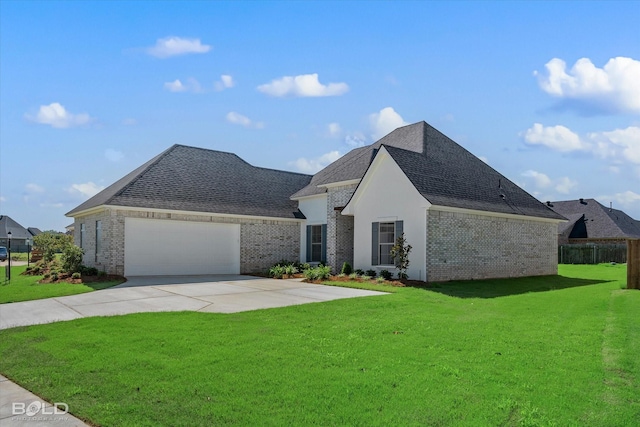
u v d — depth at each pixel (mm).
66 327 9055
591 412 4750
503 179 24734
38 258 36875
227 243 22641
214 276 21312
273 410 4805
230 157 27859
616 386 5547
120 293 14469
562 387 5473
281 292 14992
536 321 9742
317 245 24922
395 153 19156
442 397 5121
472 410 4777
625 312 10898
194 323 9328
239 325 9125
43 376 6051
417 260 17938
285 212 25141
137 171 23547
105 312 10945
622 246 38531
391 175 19312
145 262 20000
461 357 6746
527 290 16609
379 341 7762
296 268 23484
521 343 7629
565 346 7430
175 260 20922
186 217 21172
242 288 16156
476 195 20609
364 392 5285
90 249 22281
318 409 4820
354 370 6105
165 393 5320
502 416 4629
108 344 7582
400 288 15875
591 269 29484
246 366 6273
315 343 7590
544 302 12906
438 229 17969
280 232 24844
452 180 20359
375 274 19641
